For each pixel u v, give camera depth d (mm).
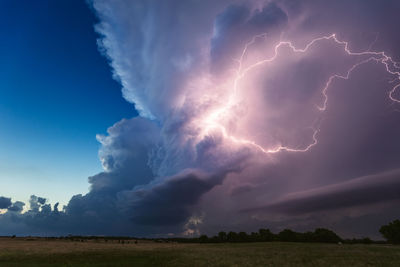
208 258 30469
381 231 65812
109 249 47375
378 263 24266
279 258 29906
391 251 38188
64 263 26469
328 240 79375
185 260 28484
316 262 25641
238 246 57188
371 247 48125
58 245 59156
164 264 25234
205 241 94688
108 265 24828
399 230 62344
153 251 42688
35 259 30078
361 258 28547
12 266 24422
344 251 38688
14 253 37156
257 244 64375
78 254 36188
